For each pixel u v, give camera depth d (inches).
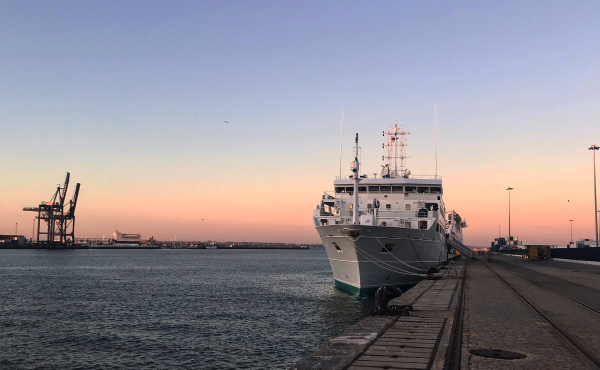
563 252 3796.8
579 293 1146.0
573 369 435.2
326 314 1529.3
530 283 1432.1
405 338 569.6
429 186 1987.0
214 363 1012.5
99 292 2335.1
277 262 6481.3
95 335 1286.9
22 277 3299.7
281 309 1721.2
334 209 1999.3
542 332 620.7
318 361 460.8
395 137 2477.9
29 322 1482.5
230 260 7209.6
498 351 507.2
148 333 1311.5
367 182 1983.3
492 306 880.9
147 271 4143.7
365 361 462.9
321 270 4365.2
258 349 1124.5
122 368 984.9
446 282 1376.7
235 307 1786.4
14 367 994.1
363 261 1595.7
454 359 476.4
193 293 2285.9
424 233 1744.6
